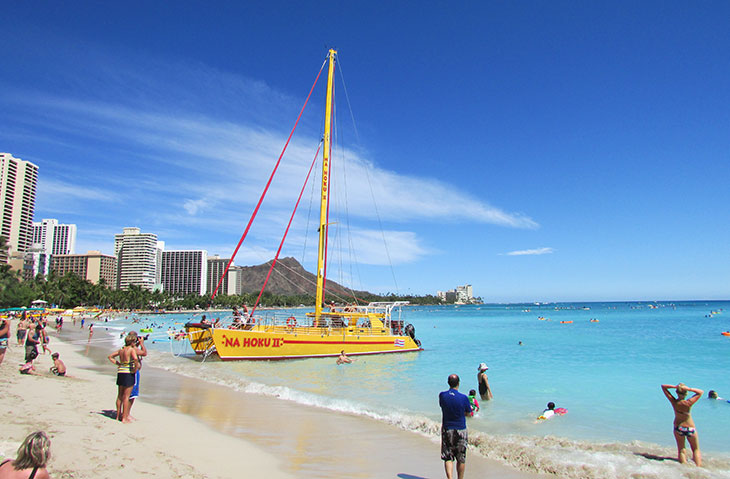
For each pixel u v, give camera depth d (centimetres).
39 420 993
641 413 1406
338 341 2888
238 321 2866
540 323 8256
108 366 2392
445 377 2123
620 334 5025
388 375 2183
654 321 8356
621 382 1967
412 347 3203
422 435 1112
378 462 907
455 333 5572
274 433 1110
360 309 3231
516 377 2114
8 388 1364
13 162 16450
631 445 1047
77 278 15525
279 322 2977
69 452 800
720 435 1163
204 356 2708
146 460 809
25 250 16875
